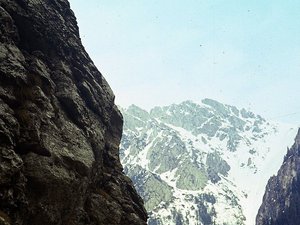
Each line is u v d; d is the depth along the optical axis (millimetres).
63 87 41250
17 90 34531
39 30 41969
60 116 38469
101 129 45156
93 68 50531
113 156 49625
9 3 39750
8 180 28578
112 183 45250
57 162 34000
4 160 28891
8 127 30781
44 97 36469
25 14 40938
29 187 31391
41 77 38219
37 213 31344
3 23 37000
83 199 36750
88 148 38969
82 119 41125
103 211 39625
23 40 40469
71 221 34688
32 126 33219
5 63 34500
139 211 47781
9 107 32750
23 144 32312
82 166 36188
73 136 38094
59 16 46688
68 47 46031
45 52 42250
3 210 28312
